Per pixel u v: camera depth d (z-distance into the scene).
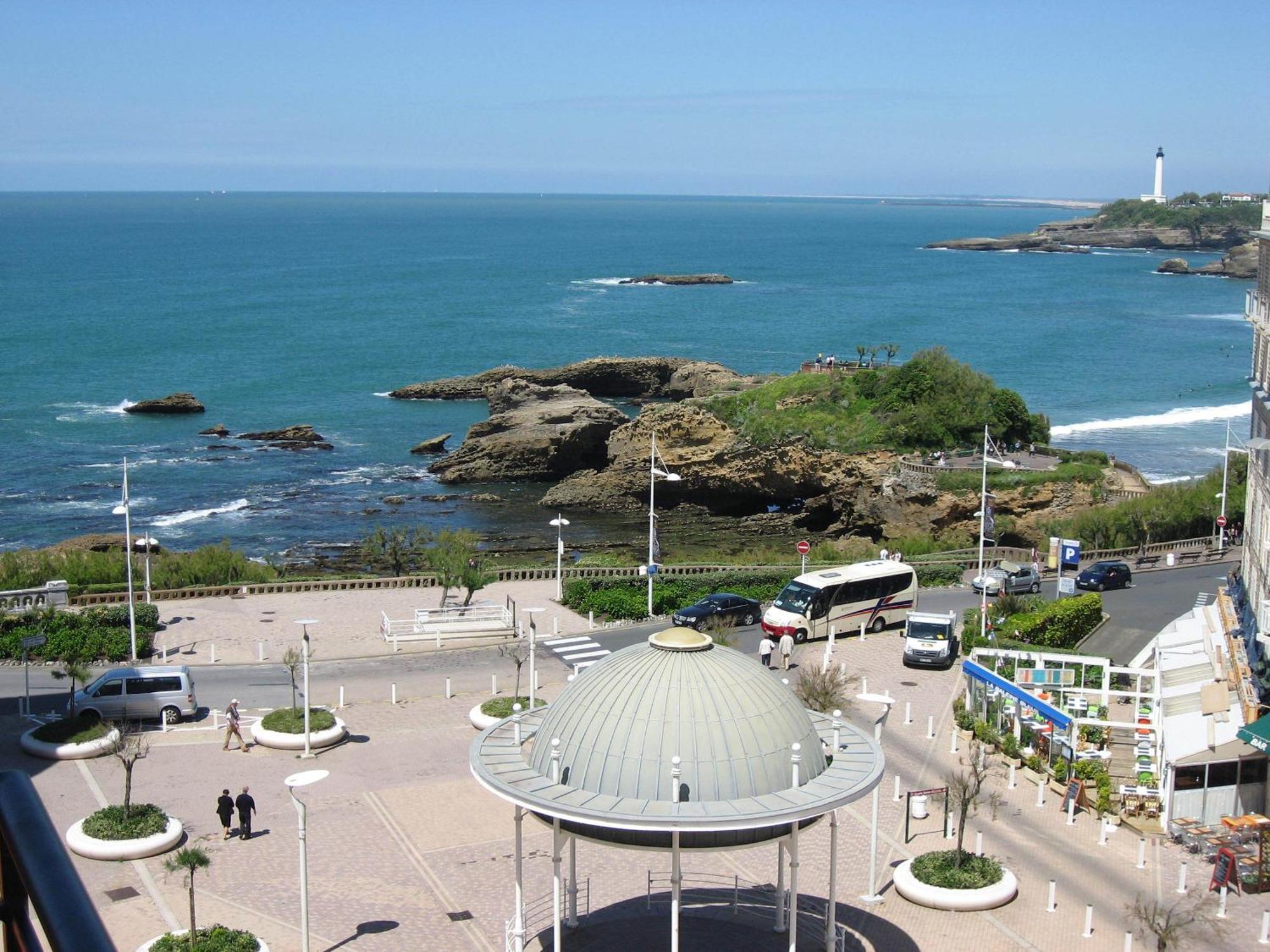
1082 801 38.28
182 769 40.81
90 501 101.25
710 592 64.50
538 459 114.19
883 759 27.80
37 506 99.12
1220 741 36.16
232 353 174.62
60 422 129.50
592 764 25.69
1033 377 165.38
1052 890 31.66
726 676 26.77
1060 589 67.38
